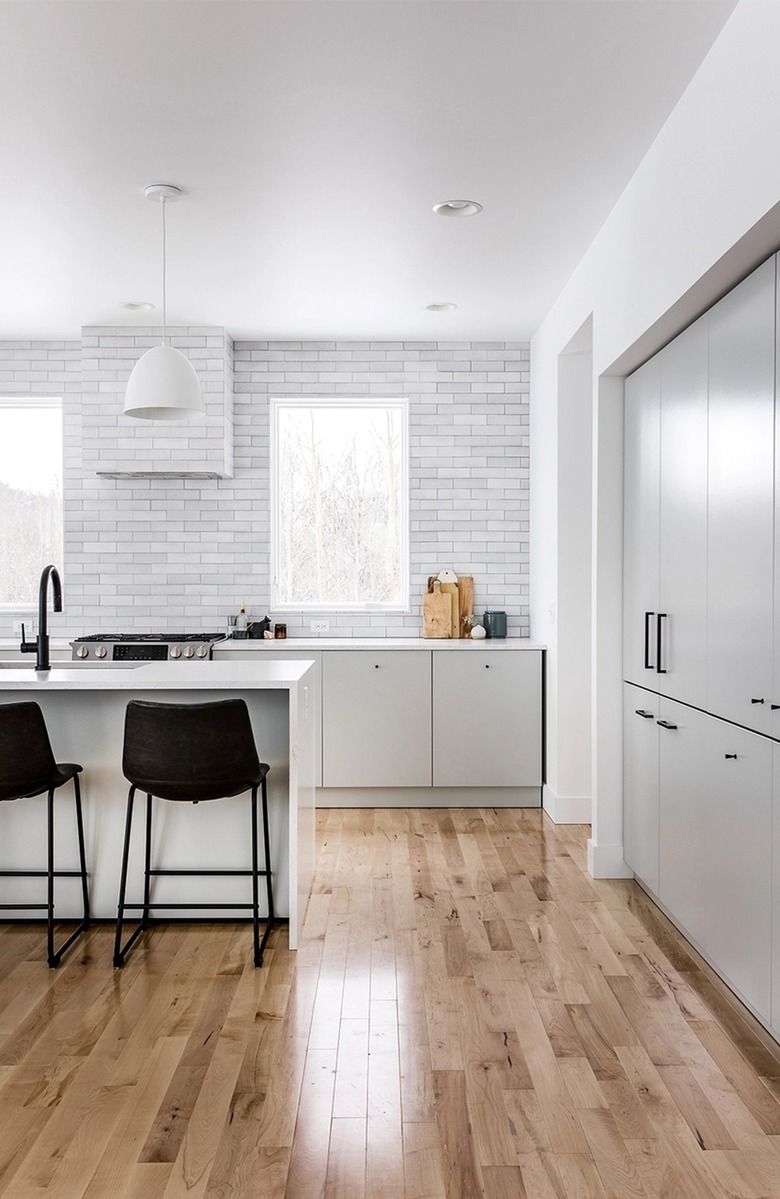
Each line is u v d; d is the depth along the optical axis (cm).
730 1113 228
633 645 391
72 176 348
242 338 590
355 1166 207
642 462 375
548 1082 242
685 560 319
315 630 601
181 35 258
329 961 322
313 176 348
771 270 243
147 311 530
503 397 597
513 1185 200
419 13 248
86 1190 199
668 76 278
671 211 300
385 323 556
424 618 591
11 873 350
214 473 565
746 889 266
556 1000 291
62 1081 243
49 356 598
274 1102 233
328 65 273
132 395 379
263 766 341
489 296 499
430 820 518
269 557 599
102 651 539
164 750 314
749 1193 198
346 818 523
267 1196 197
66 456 599
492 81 282
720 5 244
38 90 287
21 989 300
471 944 337
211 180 351
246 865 358
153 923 357
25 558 614
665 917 364
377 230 402
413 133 315
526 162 336
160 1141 216
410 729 540
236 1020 278
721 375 282
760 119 228
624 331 359
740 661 268
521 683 539
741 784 269
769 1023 250
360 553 610
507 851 457
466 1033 270
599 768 412
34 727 314
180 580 600
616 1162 208
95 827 360
